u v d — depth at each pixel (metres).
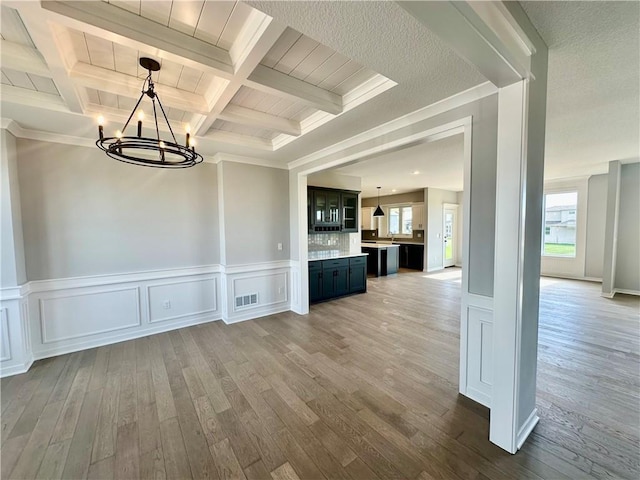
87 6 1.43
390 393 2.35
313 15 1.37
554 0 1.37
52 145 3.05
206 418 2.07
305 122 3.00
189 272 3.97
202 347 3.27
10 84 2.19
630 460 1.66
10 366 2.68
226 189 4.02
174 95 2.35
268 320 4.19
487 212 2.09
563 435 1.85
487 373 2.16
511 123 1.61
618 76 2.07
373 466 1.65
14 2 1.26
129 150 3.47
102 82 2.03
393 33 1.50
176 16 1.57
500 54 1.33
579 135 3.44
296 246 4.55
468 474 1.58
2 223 2.64
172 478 1.58
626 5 1.38
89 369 2.77
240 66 1.82
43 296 3.01
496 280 1.71
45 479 1.58
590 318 4.08
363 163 4.96
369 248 7.95
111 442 1.84
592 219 6.46
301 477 1.58
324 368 2.77
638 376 2.55
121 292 3.47
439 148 4.03
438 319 4.20
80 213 3.21
